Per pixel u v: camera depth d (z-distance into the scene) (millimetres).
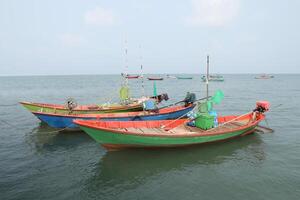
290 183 9555
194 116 14641
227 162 11742
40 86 87250
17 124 20484
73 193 9047
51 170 11078
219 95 14797
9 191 9117
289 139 15344
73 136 16516
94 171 10945
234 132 14055
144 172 10750
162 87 74000
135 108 20672
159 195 8875
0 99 42219
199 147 13398
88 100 40562
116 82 117188
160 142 12094
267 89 61750
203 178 10133
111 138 11516
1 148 14180
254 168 11039
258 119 16312
